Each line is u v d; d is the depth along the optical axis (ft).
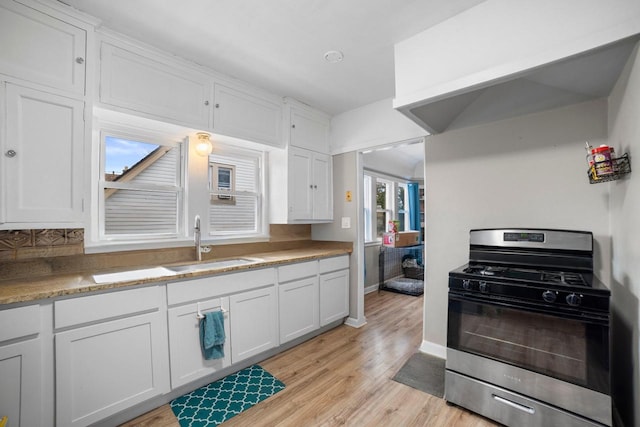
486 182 7.40
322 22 5.99
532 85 6.74
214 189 9.12
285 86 8.98
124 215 7.40
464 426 5.48
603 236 5.86
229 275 7.07
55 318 4.71
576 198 6.19
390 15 5.75
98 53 6.05
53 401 4.70
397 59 6.63
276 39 6.59
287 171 9.81
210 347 6.50
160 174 8.02
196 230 8.07
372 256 15.80
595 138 5.97
